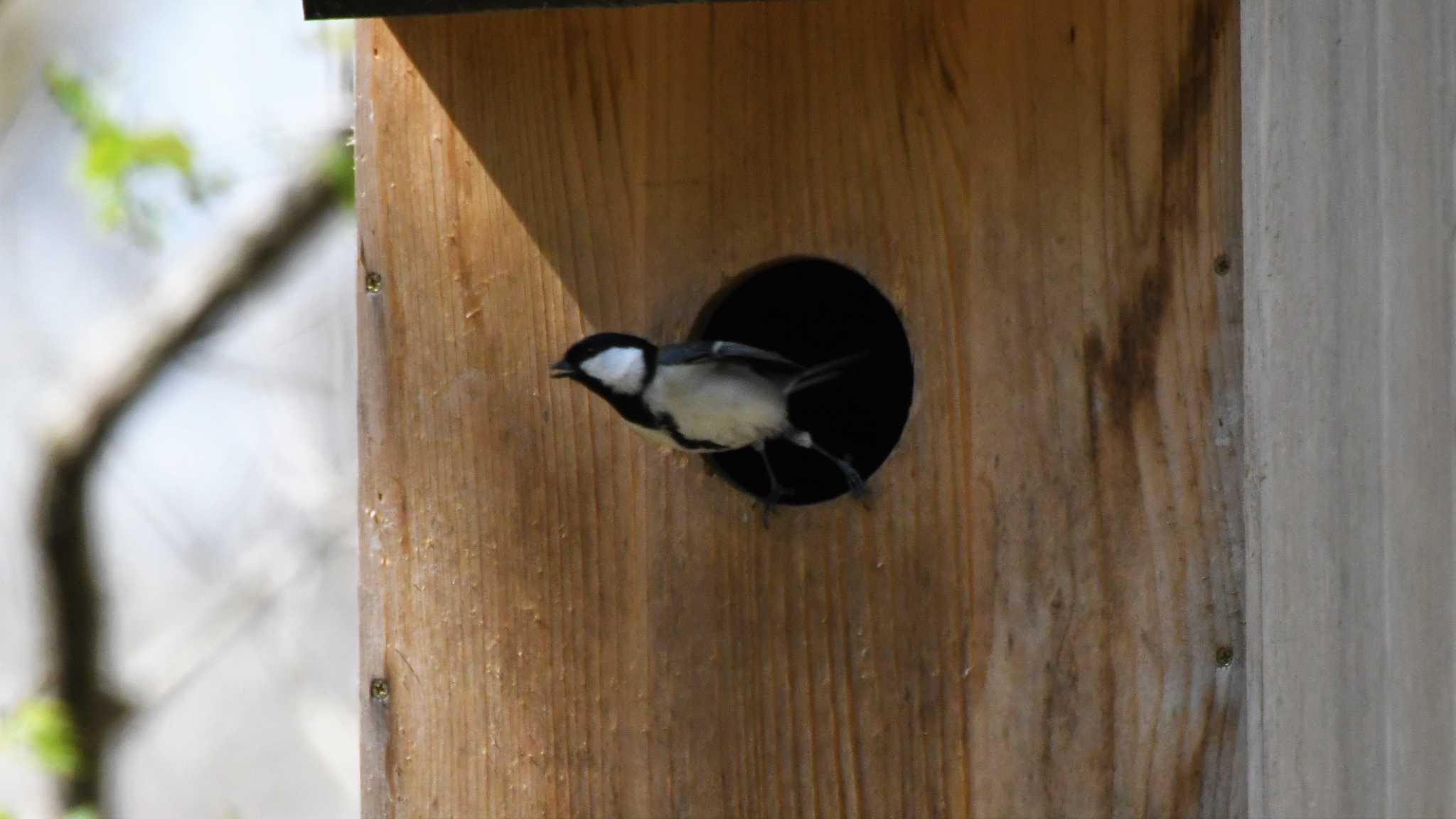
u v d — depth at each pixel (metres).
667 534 7.05
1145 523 6.63
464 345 7.24
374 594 7.35
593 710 7.11
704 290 7.02
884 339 9.41
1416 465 6.76
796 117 6.90
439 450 7.27
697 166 7.02
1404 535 6.78
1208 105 6.58
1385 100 6.82
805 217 6.90
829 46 6.86
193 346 13.25
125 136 12.02
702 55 7.00
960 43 6.73
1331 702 6.75
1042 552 6.69
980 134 6.72
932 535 6.79
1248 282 6.61
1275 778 6.62
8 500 14.79
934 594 6.78
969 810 6.74
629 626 7.08
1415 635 6.77
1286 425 6.66
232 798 15.01
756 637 6.96
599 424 7.11
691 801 7.02
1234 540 6.60
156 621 15.26
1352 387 6.79
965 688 6.75
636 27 7.05
